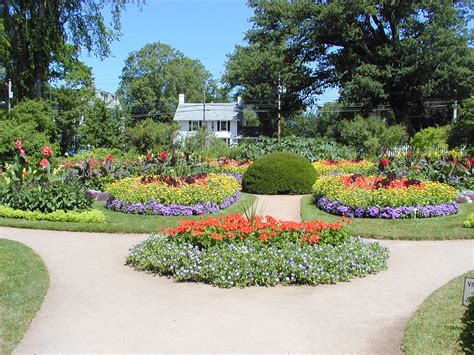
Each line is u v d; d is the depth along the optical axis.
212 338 4.36
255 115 62.84
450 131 25.52
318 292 5.69
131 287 5.89
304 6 35.94
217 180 12.80
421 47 33.56
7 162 18.64
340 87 39.44
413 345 4.08
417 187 10.87
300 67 40.59
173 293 5.66
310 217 10.62
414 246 8.09
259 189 15.14
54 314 4.97
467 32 35.09
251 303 5.31
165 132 31.28
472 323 3.43
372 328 4.59
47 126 23.09
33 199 10.29
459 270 6.57
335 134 34.41
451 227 9.22
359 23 35.75
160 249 6.65
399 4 35.44
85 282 6.09
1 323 4.62
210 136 26.03
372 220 10.05
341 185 11.62
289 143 22.16
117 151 23.98
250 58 49.97
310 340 4.32
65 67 31.72
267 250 6.32
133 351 4.09
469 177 13.84
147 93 63.25
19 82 24.34
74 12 25.11
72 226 9.45
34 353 4.06
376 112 44.84
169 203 11.11
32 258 6.96
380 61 36.28
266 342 4.27
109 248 7.97
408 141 31.20
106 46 25.95
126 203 11.24
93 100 33.19
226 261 6.12
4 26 23.94
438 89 35.41
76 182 11.32
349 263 6.32
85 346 4.20
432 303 5.07
